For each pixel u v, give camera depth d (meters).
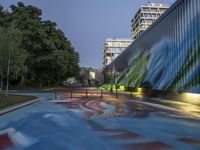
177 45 23.20
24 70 29.80
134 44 43.19
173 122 12.55
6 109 16.50
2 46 24.83
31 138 9.18
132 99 27.50
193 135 9.65
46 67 57.12
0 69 26.28
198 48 18.80
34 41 50.62
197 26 19.11
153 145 8.13
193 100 21.05
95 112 16.39
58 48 68.31
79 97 30.72
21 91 44.59
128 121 12.84
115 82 61.38
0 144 8.41
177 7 23.33
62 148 7.80
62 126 11.45
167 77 25.69
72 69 79.94
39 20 57.66
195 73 19.14
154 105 20.70
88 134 9.77
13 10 56.62
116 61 61.75
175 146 8.03
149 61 33.38
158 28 29.55
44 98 28.72
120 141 8.65
